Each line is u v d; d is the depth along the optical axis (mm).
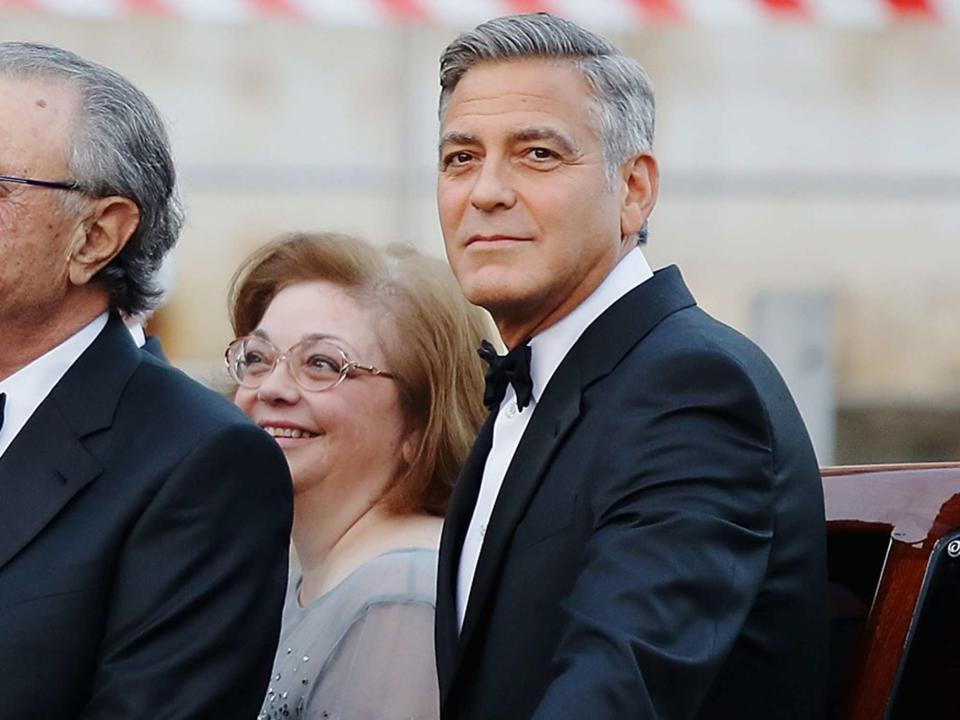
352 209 21812
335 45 21844
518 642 6684
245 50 21719
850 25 20953
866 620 7309
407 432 8992
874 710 7105
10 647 6613
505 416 7414
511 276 7004
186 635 6781
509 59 7074
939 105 22234
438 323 8984
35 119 6957
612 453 6559
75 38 21391
